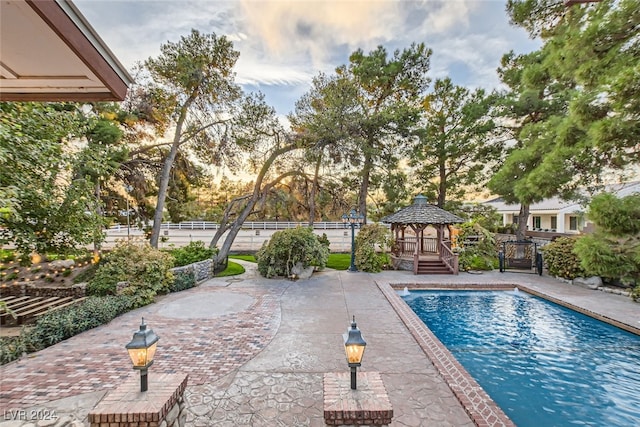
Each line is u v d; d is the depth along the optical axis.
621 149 6.39
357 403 2.91
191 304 8.83
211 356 5.48
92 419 2.75
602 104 6.65
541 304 9.50
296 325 7.12
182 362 5.24
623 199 6.35
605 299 9.11
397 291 11.09
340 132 14.53
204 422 3.66
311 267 12.88
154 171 15.01
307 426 3.62
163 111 13.23
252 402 4.09
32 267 9.96
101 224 9.25
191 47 12.60
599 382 5.12
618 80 5.65
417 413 3.83
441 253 14.34
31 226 7.93
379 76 16.45
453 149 17.36
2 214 6.12
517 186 9.41
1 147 6.22
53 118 7.72
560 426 4.07
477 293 10.89
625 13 5.95
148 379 3.35
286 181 18.84
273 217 28.06
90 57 2.31
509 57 15.59
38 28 2.04
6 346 5.40
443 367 4.98
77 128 8.52
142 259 9.49
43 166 7.46
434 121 18.42
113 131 10.88
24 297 8.66
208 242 20.69
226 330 6.79
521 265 13.67
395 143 16.83
